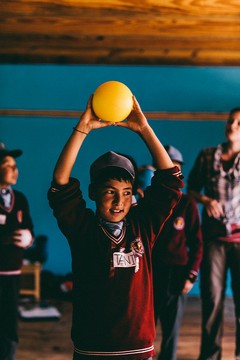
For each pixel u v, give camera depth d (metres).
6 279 3.60
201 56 6.41
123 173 2.01
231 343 4.72
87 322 1.95
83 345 1.95
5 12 4.22
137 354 1.94
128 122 2.00
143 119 1.98
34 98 7.00
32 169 7.04
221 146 3.88
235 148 3.79
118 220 2.03
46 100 7.01
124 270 1.98
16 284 3.66
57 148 7.04
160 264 3.61
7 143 7.01
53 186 1.97
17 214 3.73
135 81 6.98
